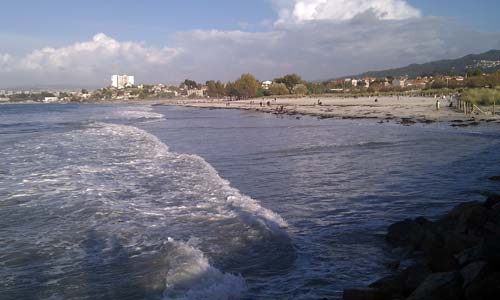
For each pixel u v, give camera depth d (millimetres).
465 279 5043
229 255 7711
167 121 56781
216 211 10516
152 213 10445
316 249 8086
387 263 7332
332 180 15000
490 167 17219
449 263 5945
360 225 9672
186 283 6402
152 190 13039
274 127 41938
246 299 5992
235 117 64188
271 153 22594
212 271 6836
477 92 58062
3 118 69438
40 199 12078
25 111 106688
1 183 14367
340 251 7973
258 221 9516
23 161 19547
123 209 10859
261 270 7074
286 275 6867
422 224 8766
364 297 5523
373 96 121875
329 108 74625
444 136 29578
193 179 14727
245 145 26641
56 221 9969
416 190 13219
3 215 10500
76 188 13477
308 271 7016
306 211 10906
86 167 17500
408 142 26562
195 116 70438
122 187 13539
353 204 11625
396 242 8367
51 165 18234
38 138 31312
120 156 20906
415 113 52156
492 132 30906
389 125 40156
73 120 60531
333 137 30547
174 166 17609
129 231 9125
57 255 7832
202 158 20484
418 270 6004
